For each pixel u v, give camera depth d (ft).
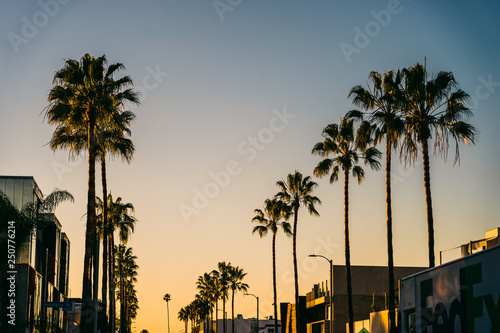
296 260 214.48
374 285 236.84
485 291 43.91
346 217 156.56
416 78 112.68
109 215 199.00
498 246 42.14
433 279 54.19
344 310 232.94
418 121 111.86
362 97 128.26
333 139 164.76
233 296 402.93
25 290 142.20
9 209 110.22
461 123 108.06
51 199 113.70
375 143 126.72
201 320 583.99
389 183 123.65
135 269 339.98
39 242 164.55
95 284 135.54
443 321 51.52
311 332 260.62
